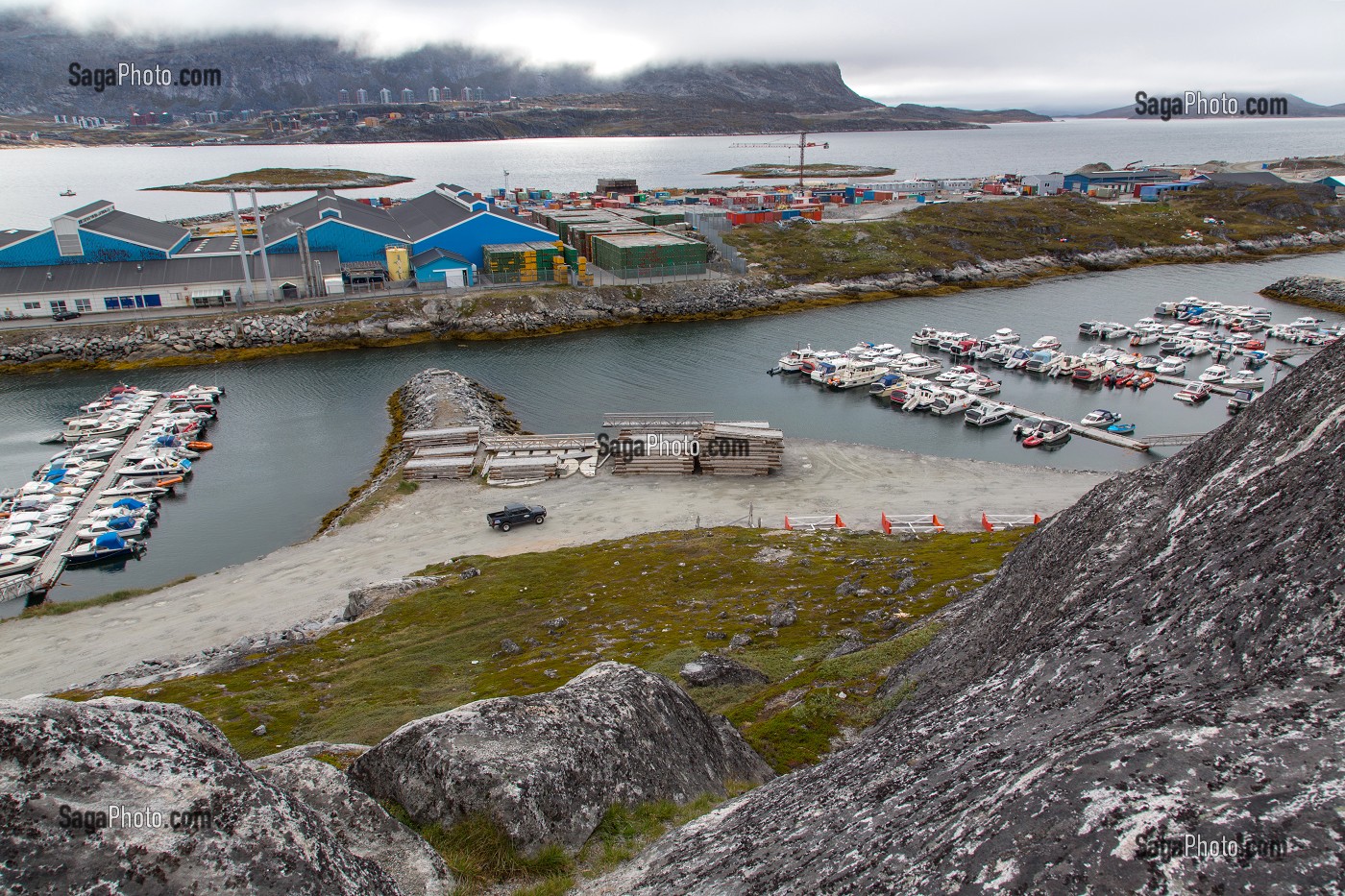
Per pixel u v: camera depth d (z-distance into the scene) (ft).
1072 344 391.04
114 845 36.76
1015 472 230.27
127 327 376.48
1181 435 260.83
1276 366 336.70
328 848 41.52
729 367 361.30
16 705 40.14
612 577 149.59
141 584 182.39
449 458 235.81
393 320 412.16
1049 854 29.94
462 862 49.60
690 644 110.32
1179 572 49.52
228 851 37.88
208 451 264.72
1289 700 32.81
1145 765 31.91
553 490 219.20
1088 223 634.43
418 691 107.14
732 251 512.63
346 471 249.14
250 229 542.98
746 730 80.28
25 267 401.90
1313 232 642.22
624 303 452.76
